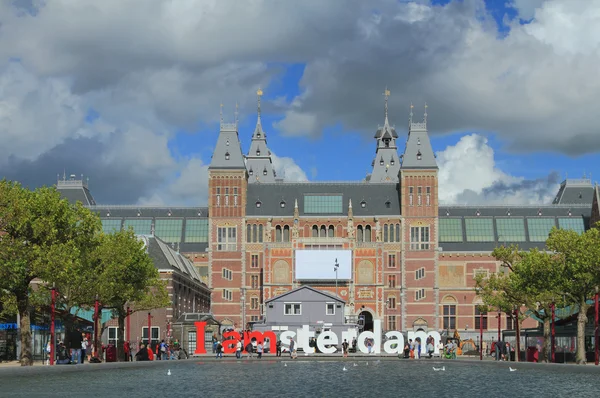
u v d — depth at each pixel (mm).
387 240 183375
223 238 184375
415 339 124562
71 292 85375
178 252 175375
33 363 79188
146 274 98938
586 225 185750
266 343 126188
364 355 124438
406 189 183500
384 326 180000
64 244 78000
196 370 81688
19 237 75875
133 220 190000
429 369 85750
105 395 52688
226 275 183750
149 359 97250
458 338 140500
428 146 185000
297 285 178875
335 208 186625
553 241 93688
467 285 180875
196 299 166500
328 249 180500
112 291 88250
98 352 87062
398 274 181750
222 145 186875
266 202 188000
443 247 183875
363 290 180125
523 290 98875
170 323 133125
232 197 185000
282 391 57906
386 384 64688
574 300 92125
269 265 181125
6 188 76312
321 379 69812
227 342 125250
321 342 124312
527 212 188250
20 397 50719
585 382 65500
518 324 103375
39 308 83812
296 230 182250
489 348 134750
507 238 184625
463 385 63312
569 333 102625
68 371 74375
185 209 192500
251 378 70188
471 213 188375
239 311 182625
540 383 64625
